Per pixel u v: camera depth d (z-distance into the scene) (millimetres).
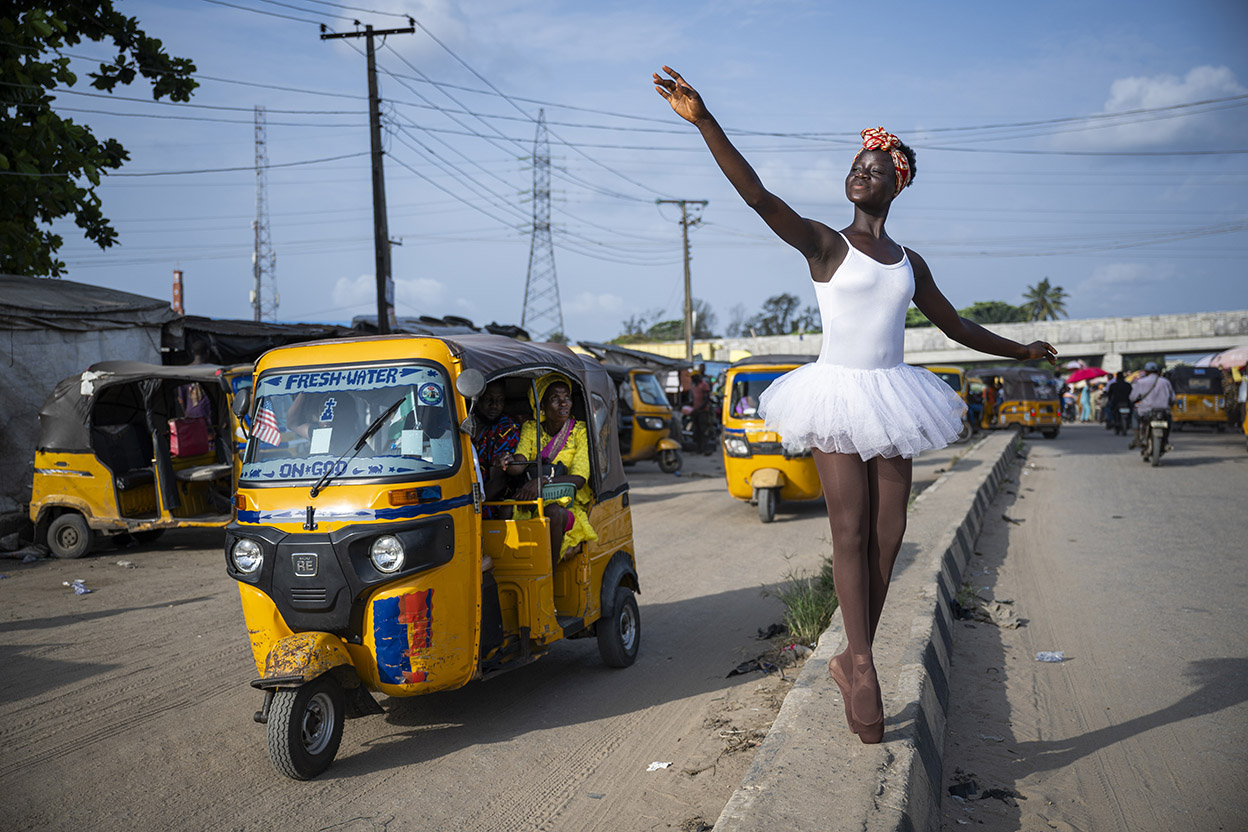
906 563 7277
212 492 11148
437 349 4965
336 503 4488
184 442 11148
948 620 6199
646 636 7129
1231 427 32375
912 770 3424
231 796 4211
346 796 4199
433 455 4688
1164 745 4340
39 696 5605
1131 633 6285
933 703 4375
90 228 14812
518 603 5410
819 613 6438
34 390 12148
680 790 4172
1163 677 5320
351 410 4809
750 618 7504
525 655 5359
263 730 5059
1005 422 30438
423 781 4359
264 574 4527
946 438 3404
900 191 3389
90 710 5371
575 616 5883
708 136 2994
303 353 5102
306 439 4770
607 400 6570
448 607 4609
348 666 4469
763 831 2957
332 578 4398
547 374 5922
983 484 13000
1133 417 30438
